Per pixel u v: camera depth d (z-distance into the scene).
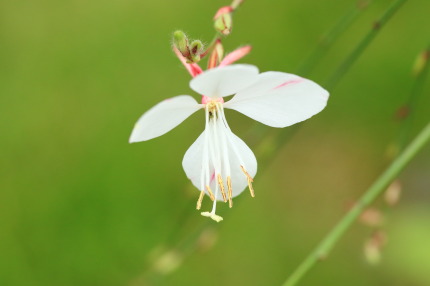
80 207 0.32
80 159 0.32
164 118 0.21
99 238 0.31
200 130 0.32
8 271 0.31
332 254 0.31
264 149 0.26
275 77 0.21
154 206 0.31
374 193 0.24
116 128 0.32
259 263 0.31
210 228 0.26
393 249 0.30
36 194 0.32
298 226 0.32
